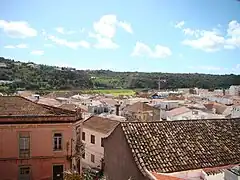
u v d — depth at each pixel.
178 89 158.38
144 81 166.38
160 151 20.11
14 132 29.02
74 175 24.53
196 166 19.72
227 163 20.59
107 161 22.58
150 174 18.03
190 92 143.38
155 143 20.56
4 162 28.89
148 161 19.17
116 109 68.69
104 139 23.12
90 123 49.62
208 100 101.19
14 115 29.22
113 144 21.91
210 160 20.50
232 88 119.31
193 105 76.38
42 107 34.06
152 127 21.73
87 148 48.59
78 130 32.81
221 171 19.50
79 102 79.88
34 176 29.56
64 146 30.30
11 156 29.00
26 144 29.39
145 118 65.38
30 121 29.28
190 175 19.38
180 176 19.12
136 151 19.61
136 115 67.06
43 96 85.69
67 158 30.34
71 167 30.53
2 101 34.50
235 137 23.31
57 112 32.38
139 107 69.44
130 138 20.39
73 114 31.55
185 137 21.83
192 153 20.66
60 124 30.09
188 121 23.38
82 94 114.81
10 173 29.06
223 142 22.41
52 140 30.00
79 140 33.19
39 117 29.53
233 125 24.45
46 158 29.83
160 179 17.52
